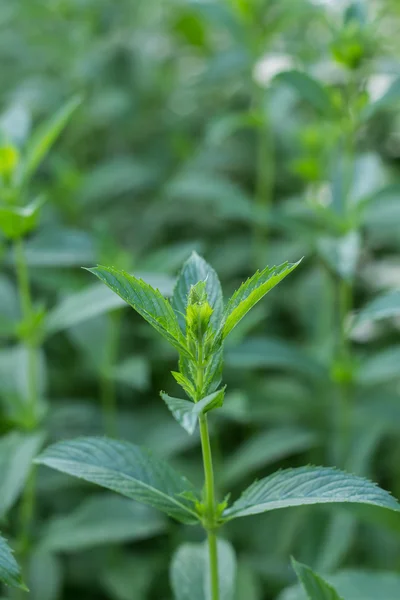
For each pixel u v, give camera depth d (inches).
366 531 32.2
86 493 34.5
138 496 23.0
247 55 40.6
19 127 30.5
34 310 33.0
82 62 48.9
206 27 51.7
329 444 34.5
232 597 25.1
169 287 27.6
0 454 27.9
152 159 49.6
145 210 47.4
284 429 33.3
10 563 22.3
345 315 31.2
